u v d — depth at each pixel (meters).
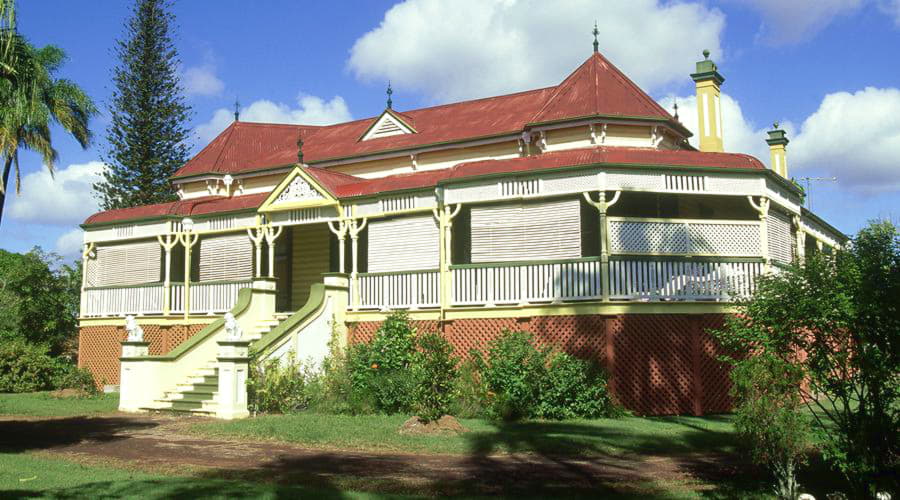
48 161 16.27
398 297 21.69
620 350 18.34
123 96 41.69
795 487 9.57
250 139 32.91
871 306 9.30
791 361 10.09
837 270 9.72
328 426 15.77
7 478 11.11
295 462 12.54
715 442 14.29
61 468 12.01
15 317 31.70
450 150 26.58
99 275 28.33
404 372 18.30
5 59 14.48
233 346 18.19
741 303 10.62
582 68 25.20
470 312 20.23
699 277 18.83
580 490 10.45
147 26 41.88
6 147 14.48
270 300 23.23
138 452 13.66
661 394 18.34
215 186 31.23
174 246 27.25
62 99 16.17
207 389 19.95
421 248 21.92
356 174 28.38
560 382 17.41
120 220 27.36
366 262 26.08
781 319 9.95
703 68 27.25
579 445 13.82
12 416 19.34
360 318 22.03
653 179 18.94
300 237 27.77
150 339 26.05
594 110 22.86
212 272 26.09
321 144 30.84
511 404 17.20
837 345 9.88
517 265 19.70
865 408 9.62
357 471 11.74
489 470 11.84
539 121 23.52
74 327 34.72
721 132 27.14
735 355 18.72
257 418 17.56
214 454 13.38
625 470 11.90
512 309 19.66
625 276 18.52
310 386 19.36
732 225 19.41
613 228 18.77
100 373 27.23
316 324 21.09
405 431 15.15
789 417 9.39
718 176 19.30
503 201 20.22
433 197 21.53
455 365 18.16
